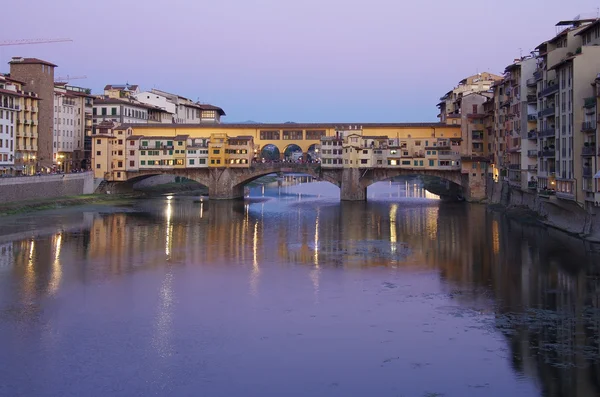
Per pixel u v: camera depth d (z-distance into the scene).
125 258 72.75
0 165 127.19
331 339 43.94
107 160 154.00
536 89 97.50
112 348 42.44
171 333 45.38
